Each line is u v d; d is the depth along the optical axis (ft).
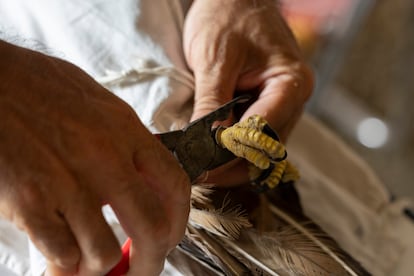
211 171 1.85
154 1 2.27
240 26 2.19
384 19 5.77
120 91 2.07
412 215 2.94
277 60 2.18
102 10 2.22
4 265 1.91
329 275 1.86
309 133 2.95
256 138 1.60
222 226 1.77
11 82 1.34
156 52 2.18
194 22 2.22
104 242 1.29
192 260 1.93
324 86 4.94
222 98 2.04
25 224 1.23
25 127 1.29
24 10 2.24
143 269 1.46
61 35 2.19
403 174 5.64
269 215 2.01
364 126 5.78
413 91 5.82
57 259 1.26
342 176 2.94
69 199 1.25
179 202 1.43
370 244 2.68
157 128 1.98
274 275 1.81
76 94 1.39
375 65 5.87
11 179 1.24
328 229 2.60
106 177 1.31
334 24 4.61
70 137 1.31
